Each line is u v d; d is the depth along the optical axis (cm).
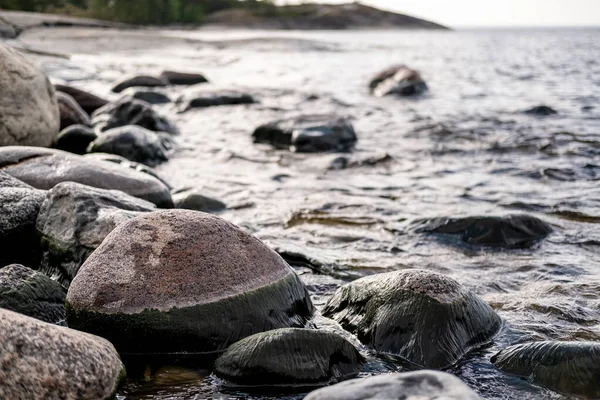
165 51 2086
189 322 308
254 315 317
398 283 322
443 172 587
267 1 7431
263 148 679
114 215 359
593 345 292
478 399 238
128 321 308
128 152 591
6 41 1848
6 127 518
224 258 321
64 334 276
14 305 315
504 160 624
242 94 998
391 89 1146
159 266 315
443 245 424
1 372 259
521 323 332
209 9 6869
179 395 282
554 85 1316
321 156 637
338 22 7944
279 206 496
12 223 372
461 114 905
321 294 361
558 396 283
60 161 442
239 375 289
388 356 307
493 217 434
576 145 677
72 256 354
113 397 278
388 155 627
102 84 1262
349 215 478
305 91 1173
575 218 471
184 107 948
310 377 289
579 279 379
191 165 607
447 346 305
